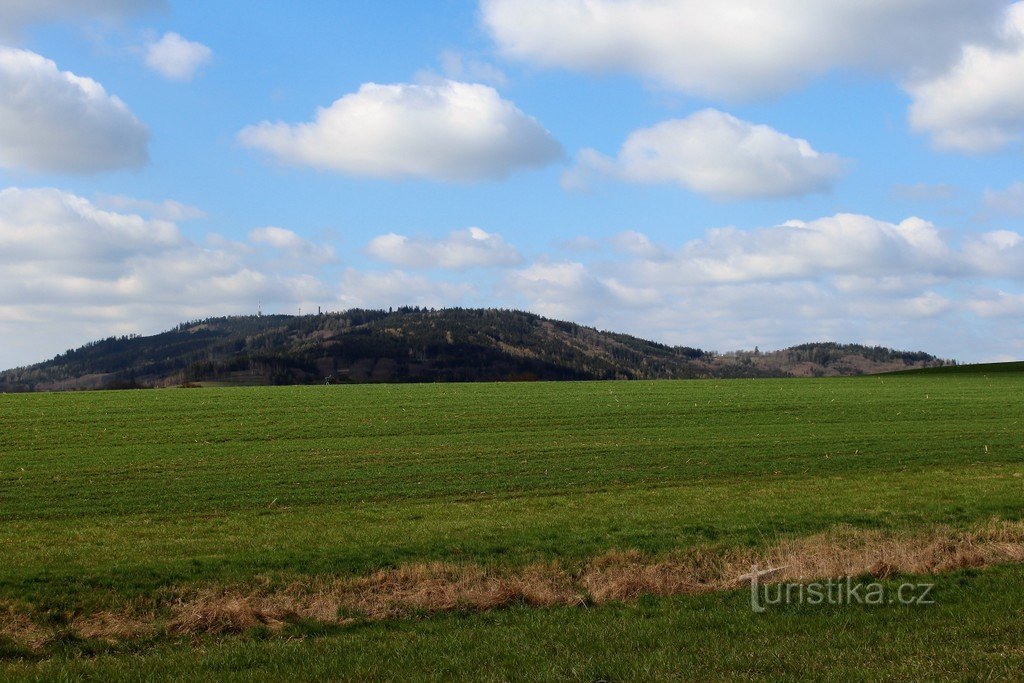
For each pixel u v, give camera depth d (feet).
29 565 56.44
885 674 32.27
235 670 35.88
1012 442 123.75
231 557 57.62
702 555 56.65
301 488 94.79
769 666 34.01
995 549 54.90
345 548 60.34
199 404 178.70
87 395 199.21
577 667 34.32
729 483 97.09
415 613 45.57
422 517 77.00
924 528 63.31
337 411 167.63
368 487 95.55
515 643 38.47
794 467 106.63
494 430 143.23
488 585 50.21
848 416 158.51
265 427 145.59
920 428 140.46
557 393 207.21
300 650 38.37
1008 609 41.22
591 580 51.29
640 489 93.56
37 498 89.20
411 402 184.75
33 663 38.32
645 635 39.19
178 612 47.09
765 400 185.47
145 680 34.32
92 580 52.08
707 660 35.04
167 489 93.97
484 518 74.64
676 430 142.51
